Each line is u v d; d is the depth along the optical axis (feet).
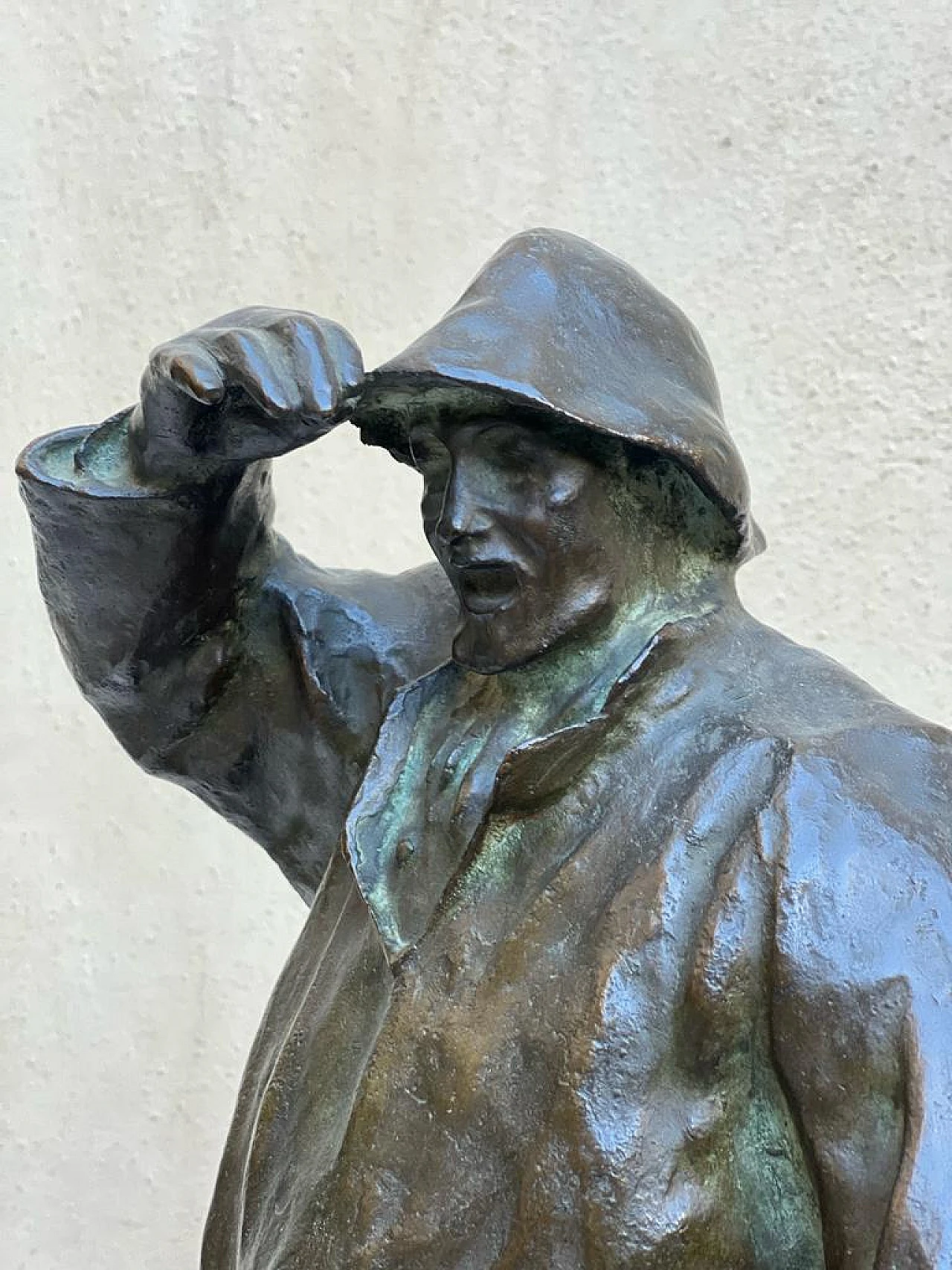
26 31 9.32
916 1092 3.69
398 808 4.59
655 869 4.08
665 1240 3.80
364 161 8.88
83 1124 8.82
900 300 8.14
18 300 9.19
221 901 8.96
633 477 4.53
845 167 8.28
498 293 4.49
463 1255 3.93
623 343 4.50
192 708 5.21
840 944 3.86
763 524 8.18
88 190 9.16
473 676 4.73
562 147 8.65
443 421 4.53
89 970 8.95
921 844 3.98
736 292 8.35
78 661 5.15
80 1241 8.71
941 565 7.97
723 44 8.53
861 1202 3.73
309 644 5.15
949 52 8.24
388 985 4.36
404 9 8.94
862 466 8.11
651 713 4.35
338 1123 4.28
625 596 4.53
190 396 4.47
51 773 9.09
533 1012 4.05
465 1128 4.00
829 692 4.42
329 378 4.24
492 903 4.26
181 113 9.11
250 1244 4.32
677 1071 3.94
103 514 4.82
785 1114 3.94
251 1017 8.83
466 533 4.40
